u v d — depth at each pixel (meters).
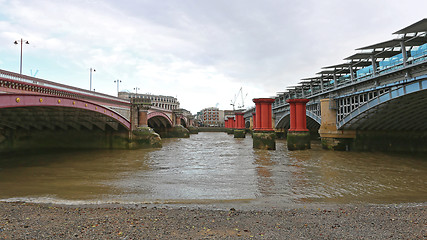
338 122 38.94
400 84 28.06
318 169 23.81
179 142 62.44
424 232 9.00
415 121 36.72
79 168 24.83
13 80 21.95
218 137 88.75
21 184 18.02
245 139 75.19
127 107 43.09
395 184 18.03
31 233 8.68
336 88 39.19
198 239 8.21
